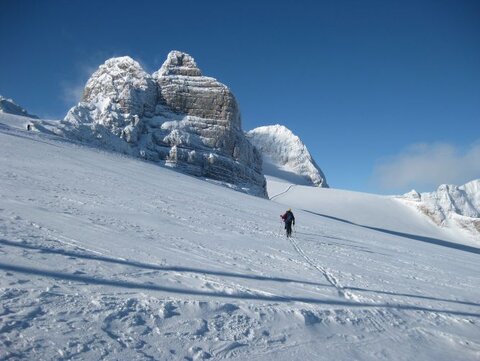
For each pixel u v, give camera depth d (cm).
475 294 1062
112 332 347
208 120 8794
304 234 1942
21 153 2372
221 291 549
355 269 1104
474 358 498
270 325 453
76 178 1922
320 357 396
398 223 9562
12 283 408
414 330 572
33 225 741
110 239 768
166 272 598
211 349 359
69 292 418
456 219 10600
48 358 284
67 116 6900
